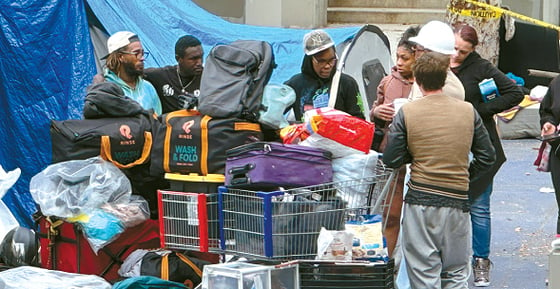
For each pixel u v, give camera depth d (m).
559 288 10.22
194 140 12.43
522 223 17.62
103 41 17.44
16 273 12.57
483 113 13.90
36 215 13.60
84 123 13.28
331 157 11.91
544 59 25.66
